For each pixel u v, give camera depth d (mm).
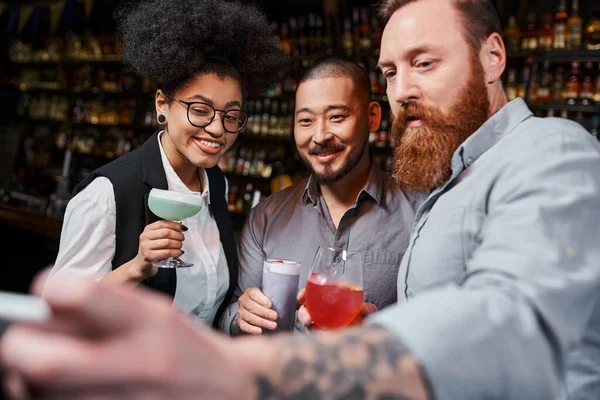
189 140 1633
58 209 4555
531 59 3570
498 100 1136
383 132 4129
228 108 1641
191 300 1682
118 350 337
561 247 650
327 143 1758
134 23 1673
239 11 1752
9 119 6777
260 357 431
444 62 1030
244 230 1959
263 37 1870
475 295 566
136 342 345
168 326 363
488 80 1094
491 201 822
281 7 4863
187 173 1750
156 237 1396
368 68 4246
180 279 1639
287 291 1378
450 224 984
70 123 6156
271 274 1383
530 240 653
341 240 1801
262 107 4816
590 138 841
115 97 5875
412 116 1077
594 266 662
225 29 1682
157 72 1606
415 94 1052
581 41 3633
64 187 4629
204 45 1660
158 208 1484
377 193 1820
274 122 4703
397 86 1067
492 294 575
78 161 6156
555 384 554
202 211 1769
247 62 1883
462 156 1031
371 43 4188
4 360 331
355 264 1223
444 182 1102
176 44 1586
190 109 1601
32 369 317
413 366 470
